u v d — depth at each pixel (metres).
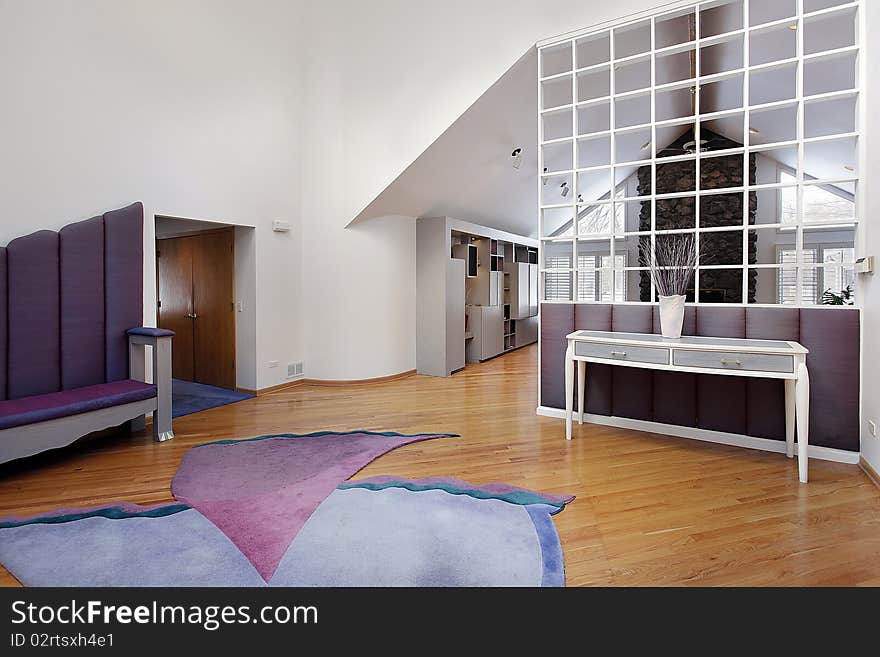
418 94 5.16
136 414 3.56
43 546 2.20
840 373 3.18
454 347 6.74
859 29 3.12
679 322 3.48
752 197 8.62
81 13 3.77
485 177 6.48
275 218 5.48
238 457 3.35
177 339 6.17
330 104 5.66
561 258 10.55
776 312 3.36
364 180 5.55
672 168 8.70
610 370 4.04
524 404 4.88
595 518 2.44
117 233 3.87
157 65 4.31
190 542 2.22
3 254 3.25
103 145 3.91
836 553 2.11
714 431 3.63
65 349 3.57
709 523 2.39
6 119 3.37
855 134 3.14
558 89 5.43
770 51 5.16
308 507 2.56
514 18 4.47
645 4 3.78
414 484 2.85
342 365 5.84
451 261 6.63
